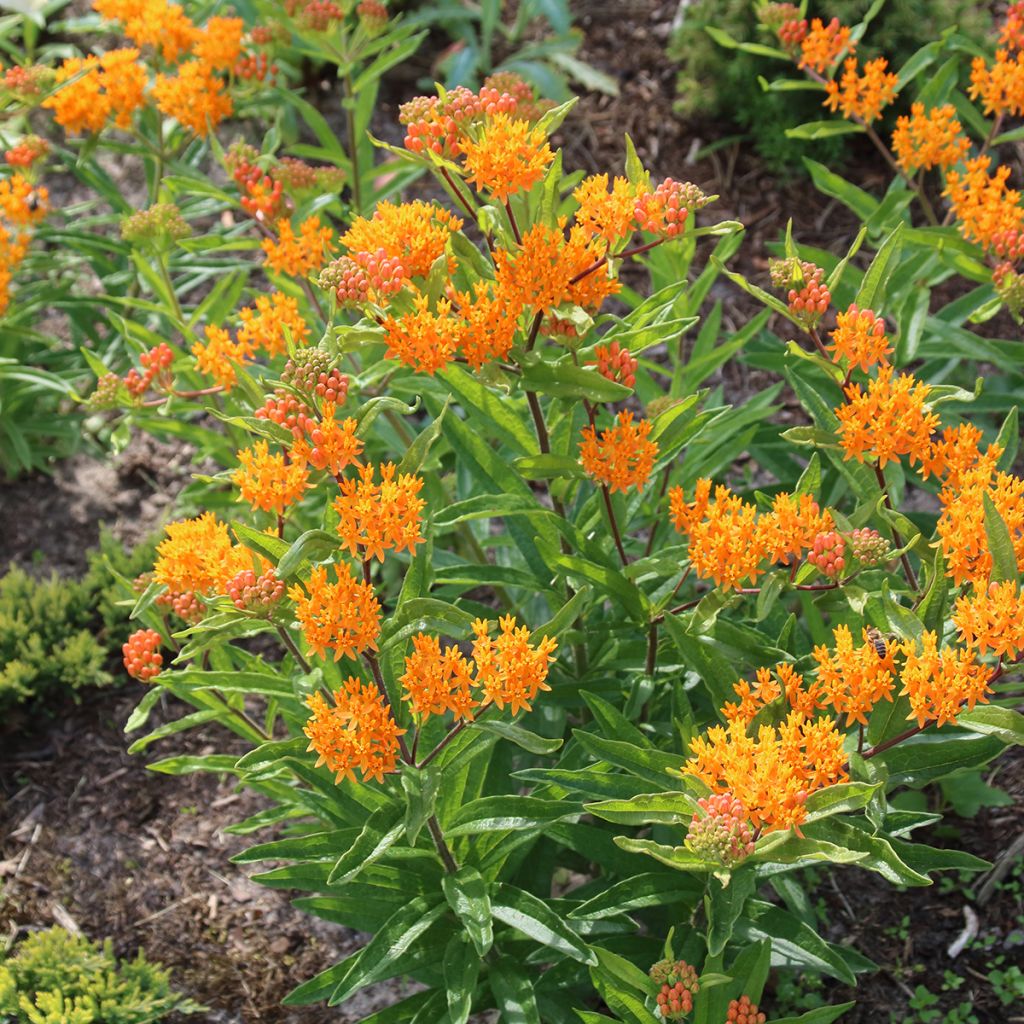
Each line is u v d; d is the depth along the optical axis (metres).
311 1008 1.03
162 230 1.09
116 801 1.16
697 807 0.75
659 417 0.85
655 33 1.68
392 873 0.88
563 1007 0.90
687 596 1.03
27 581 1.23
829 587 0.82
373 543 0.73
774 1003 0.99
